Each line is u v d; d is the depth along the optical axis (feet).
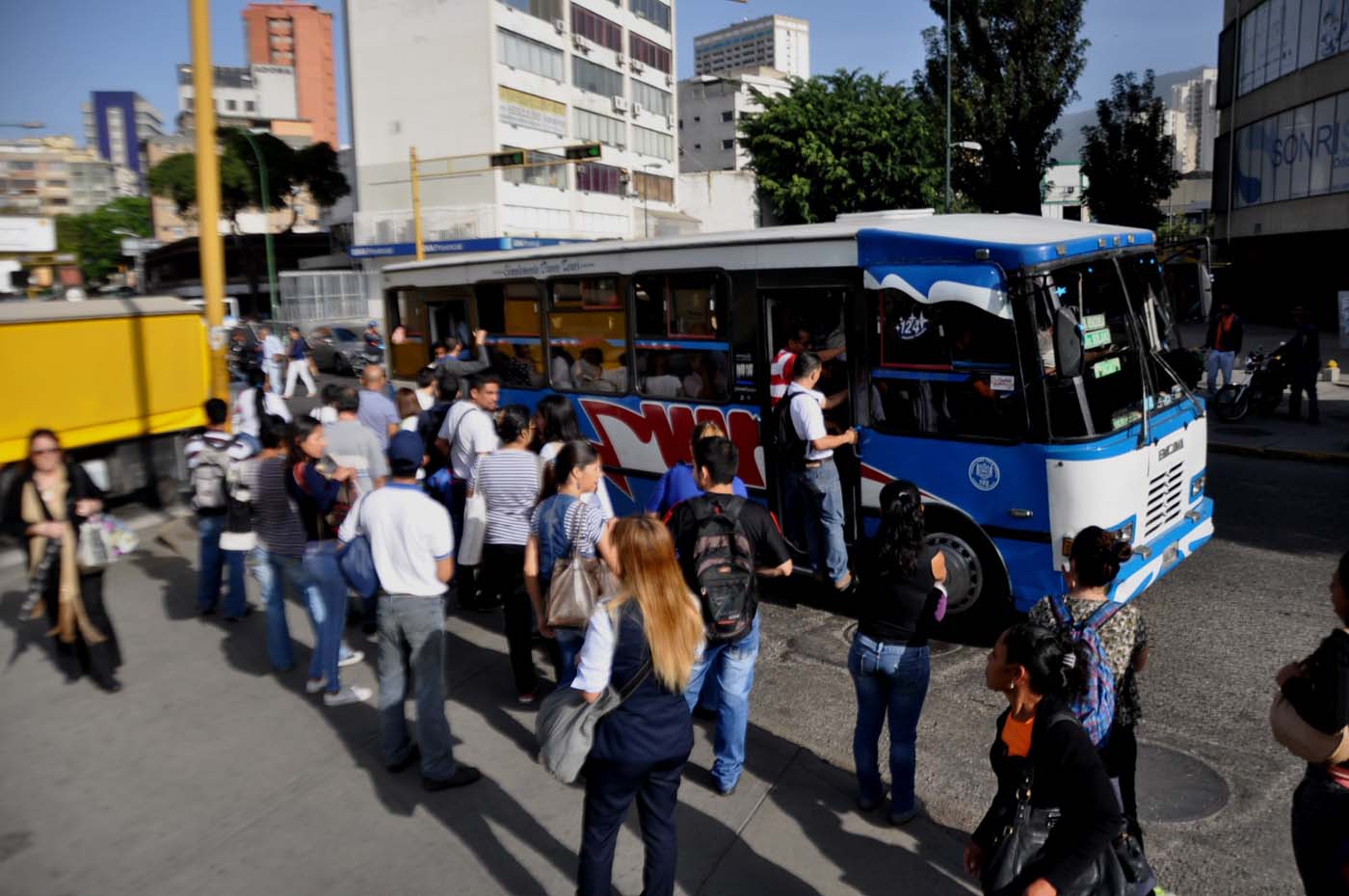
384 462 23.73
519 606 20.12
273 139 189.98
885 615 14.88
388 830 15.90
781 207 186.50
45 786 17.47
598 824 12.54
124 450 35.12
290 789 17.24
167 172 195.31
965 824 15.88
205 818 16.35
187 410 37.27
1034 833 9.91
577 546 16.31
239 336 88.53
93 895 14.33
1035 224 24.99
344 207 222.48
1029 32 121.19
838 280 24.25
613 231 191.31
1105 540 12.03
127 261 254.88
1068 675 10.36
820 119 181.57
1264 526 32.19
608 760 12.19
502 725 19.69
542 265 32.19
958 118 125.90
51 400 32.35
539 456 21.03
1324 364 69.26
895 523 14.73
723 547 15.51
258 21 551.18
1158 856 14.93
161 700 21.02
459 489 25.93
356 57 163.02
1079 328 20.15
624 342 29.66
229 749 18.80
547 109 171.22
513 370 34.14
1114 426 21.80
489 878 14.64
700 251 27.09
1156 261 25.52
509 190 160.56
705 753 18.30
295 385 85.25
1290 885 14.19
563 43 174.60
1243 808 16.21
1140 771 17.48
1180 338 26.27
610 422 30.50
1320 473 39.27
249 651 23.77
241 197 190.90
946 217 26.22
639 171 203.41
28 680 22.21
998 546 22.41
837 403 25.14
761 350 26.04
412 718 19.92
